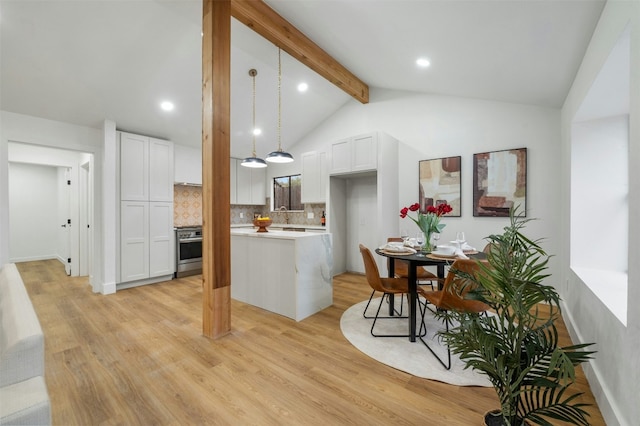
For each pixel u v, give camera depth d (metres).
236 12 2.65
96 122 3.89
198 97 3.93
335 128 5.32
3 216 3.22
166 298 3.69
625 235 2.41
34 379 0.94
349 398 1.71
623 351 1.32
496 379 1.33
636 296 1.19
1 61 2.75
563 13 1.77
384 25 2.59
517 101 3.39
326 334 2.59
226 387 1.82
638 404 1.17
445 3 2.01
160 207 4.54
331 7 2.58
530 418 1.24
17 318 1.09
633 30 1.25
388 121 4.61
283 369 2.02
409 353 2.23
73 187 5.03
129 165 4.18
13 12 2.40
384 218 4.16
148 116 4.09
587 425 1.15
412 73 3.57
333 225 4.88
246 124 5.05
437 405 1.65
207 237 2.54
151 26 2.83
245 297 3.50
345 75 4.11
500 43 2.29
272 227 6.18
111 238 3.92
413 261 2.35
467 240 3.84
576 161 2.55
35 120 3.50
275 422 1.53
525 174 3.39
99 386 1.83
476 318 1.43
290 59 3.80
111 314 3.10
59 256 6.50
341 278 4.73
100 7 2.53
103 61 3.05
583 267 2.52
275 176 6.43
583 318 2.08
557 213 3.20
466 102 3.86
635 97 1.23
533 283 1.21
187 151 5.09
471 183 3.81
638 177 1.18
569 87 2.62
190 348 2.33
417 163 4.30
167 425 1.50
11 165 6.18
